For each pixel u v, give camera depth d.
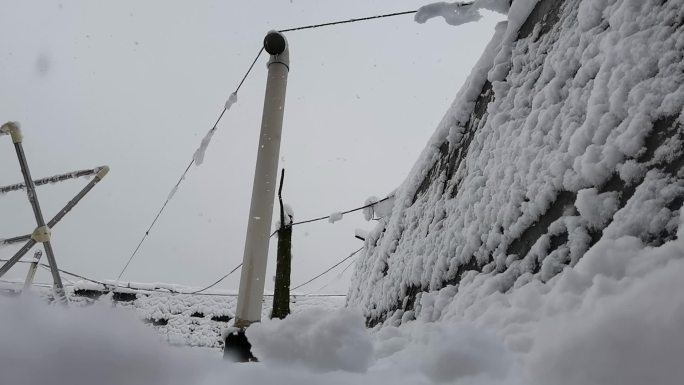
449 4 4.46
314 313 1.56
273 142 4.34
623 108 2.26
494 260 3.18
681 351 0.94
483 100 4.50
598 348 1.04
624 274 1.63
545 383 1.08
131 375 1.03
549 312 1.80
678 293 1.05
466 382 1.22
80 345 1.03
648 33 2.24
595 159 2.35
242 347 3.57
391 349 1.93
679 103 1.95
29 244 3.54
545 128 2.98
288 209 6.70
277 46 4.67
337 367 1.39
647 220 1.86
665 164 1.96
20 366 0.94
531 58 3.66
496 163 3.56
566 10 3.30
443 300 3.52
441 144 5.52
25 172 3.63
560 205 2.64
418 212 5.50
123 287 14.21
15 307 1.11
